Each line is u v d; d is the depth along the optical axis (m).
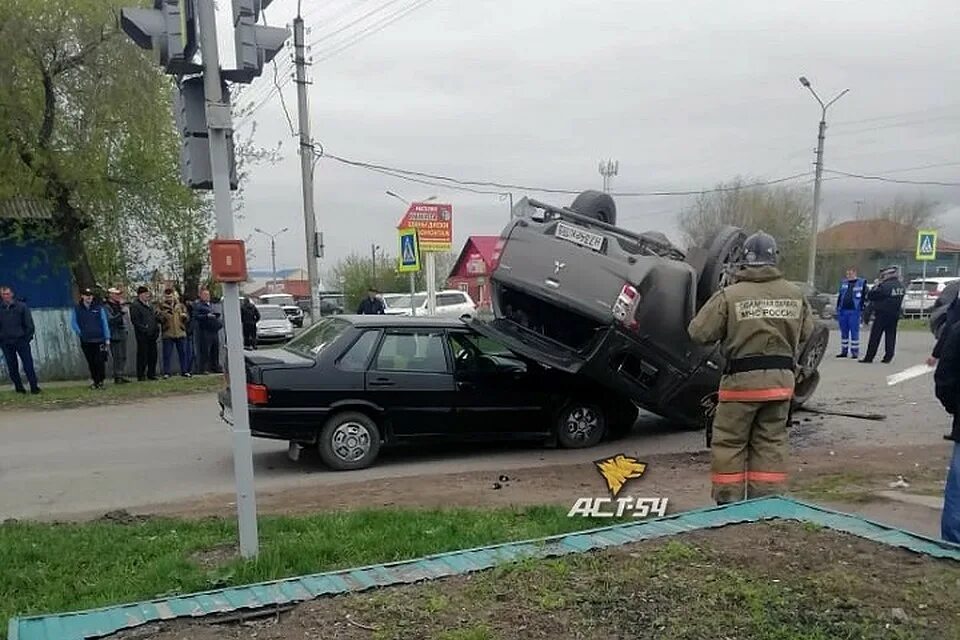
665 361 8.72
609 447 9.55
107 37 18.70
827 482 7.20
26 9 17.45
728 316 5.39
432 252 18.19
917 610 3.12
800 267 54.00
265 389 8.09
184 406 13.42
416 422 8.69
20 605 4.34
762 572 3.51
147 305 16.66
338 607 3.27
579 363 8.58
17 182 18.36
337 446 8.40
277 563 4.76
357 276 62.06
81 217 19.95
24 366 15.03
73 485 7.97
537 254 8.66
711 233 9.48
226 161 4.71
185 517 6.41
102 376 15.83
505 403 9.03
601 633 2.97
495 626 3.03
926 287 39.06
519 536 5.43
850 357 17.92
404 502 6.83
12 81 18.17
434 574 3.61
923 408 11.28
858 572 3.51
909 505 6.26
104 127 19.28
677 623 3.02
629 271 8.35
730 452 5.41
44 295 21.45
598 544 3.95
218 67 4.66
